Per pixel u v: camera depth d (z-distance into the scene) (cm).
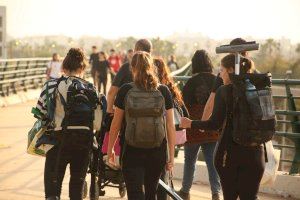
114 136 855
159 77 999
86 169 932
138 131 821
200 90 1143
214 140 1144
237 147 820
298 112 1377
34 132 930
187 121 848
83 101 912
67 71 941
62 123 908
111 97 1104
